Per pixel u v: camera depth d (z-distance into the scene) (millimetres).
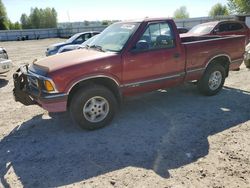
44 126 5105
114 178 3398
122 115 5449
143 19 5223
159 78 5320
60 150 4160
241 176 3348
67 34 49156
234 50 6508
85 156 3945
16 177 3518
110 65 4660
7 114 5828
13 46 29391
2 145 4418
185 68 5680
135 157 3859
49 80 4277
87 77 4480
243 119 5035
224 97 6391
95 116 4758
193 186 3184
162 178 3352
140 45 4863
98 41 5562
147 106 5922
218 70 6363
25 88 4875
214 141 4230
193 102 6094
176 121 5066
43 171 3617
